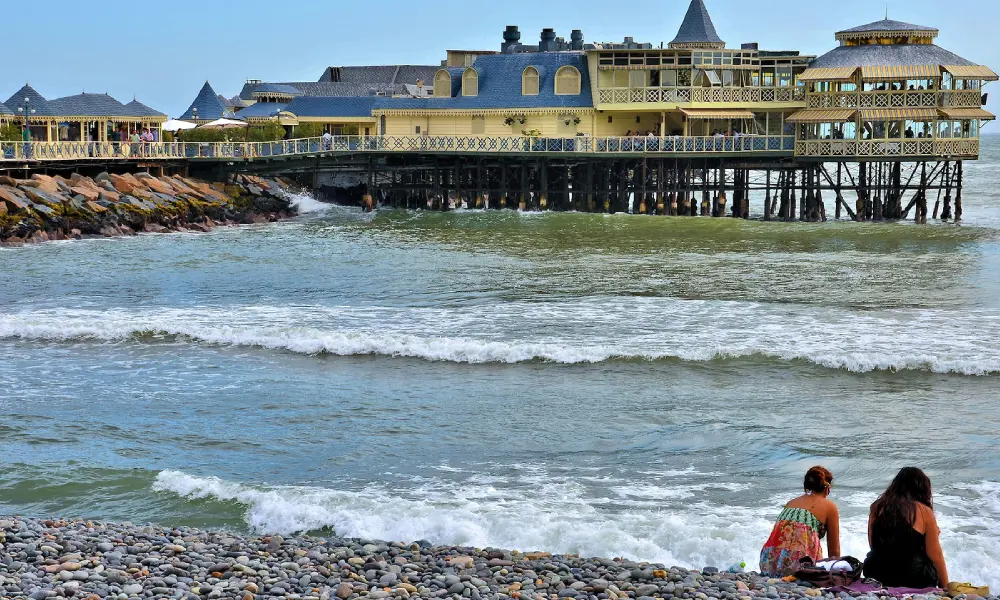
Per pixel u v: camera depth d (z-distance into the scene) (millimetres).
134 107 80188
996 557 15352
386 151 75250
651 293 38594
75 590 12656
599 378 26594
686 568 14859
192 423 22969
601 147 70562
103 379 26672
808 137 67312
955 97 66562
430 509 17375
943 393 25094
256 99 109500
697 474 19766
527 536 16266
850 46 68875
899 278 42156
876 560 13172
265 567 13867
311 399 24828
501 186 74438
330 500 17844
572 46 86125
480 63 78312
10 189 56219
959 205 67812
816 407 24000
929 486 13195
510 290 39312
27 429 22406
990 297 37625
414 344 29188
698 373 26922
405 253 50219
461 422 23047
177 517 17547
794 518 13641
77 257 49094
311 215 72375
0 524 15547
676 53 71375
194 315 34406
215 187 71000
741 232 59281
